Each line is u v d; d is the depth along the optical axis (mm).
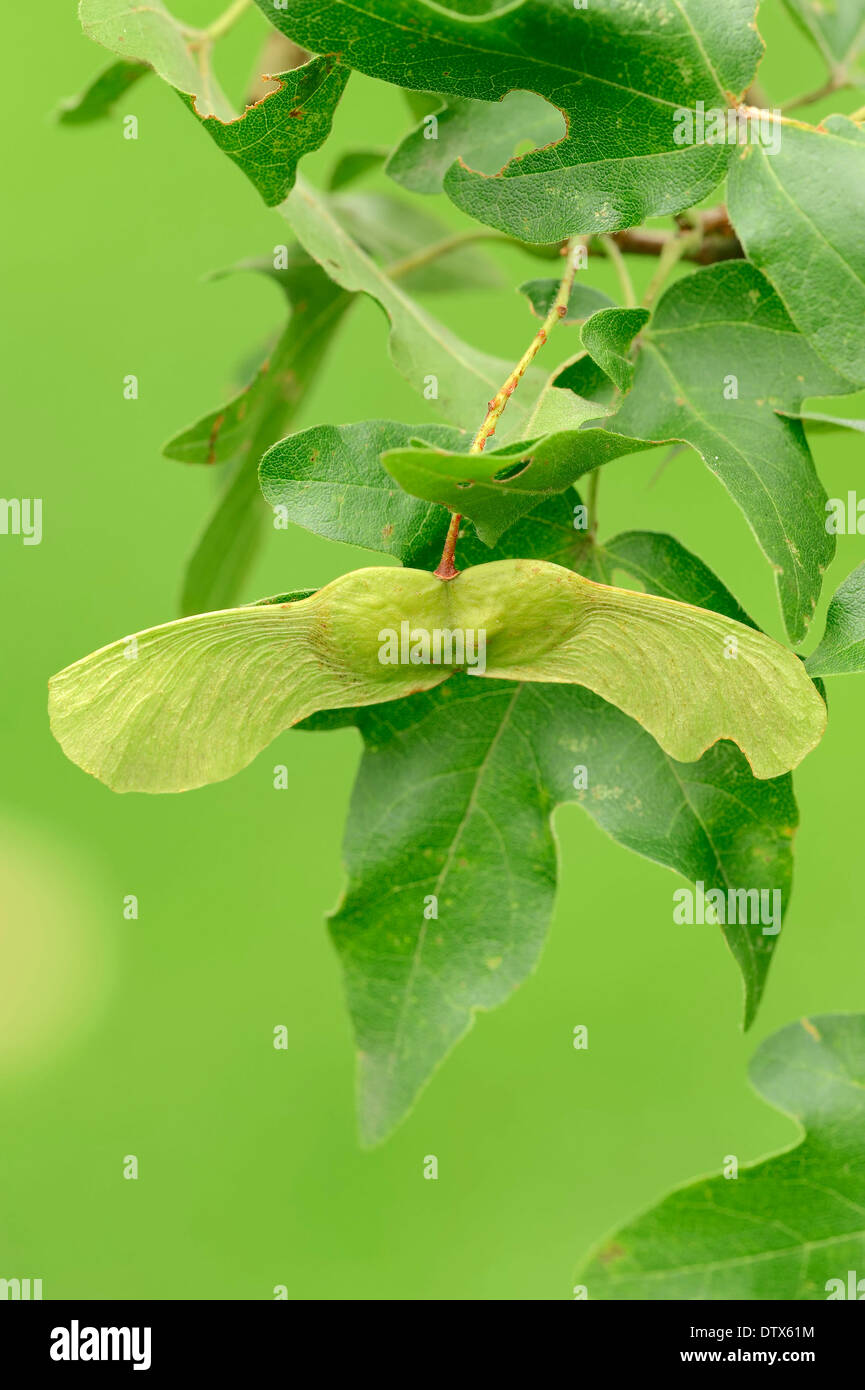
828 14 372
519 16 304
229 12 343
